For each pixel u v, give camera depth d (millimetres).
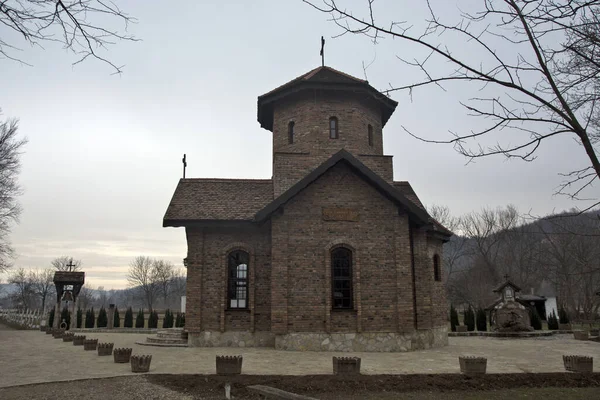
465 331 29641
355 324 17750
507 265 52875
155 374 12781
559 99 5645
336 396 11336
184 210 19453
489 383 12523
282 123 22156
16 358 16125
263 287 19078
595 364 15688
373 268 18266
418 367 14078
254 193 20922
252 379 12234
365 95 21484
